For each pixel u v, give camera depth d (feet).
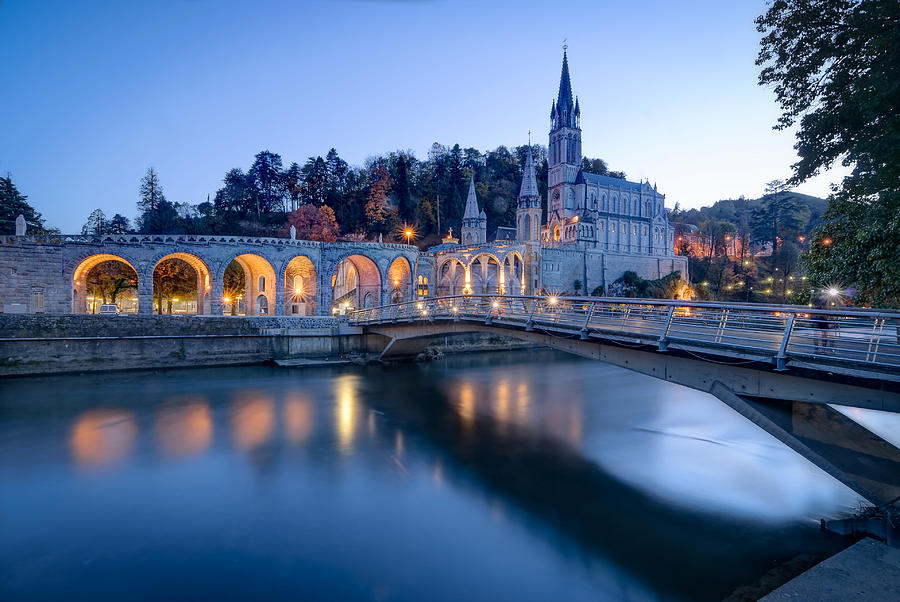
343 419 83.87
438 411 89.97
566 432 75.77
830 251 56.08
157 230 343.05
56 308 133.28
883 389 34.81
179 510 49.08
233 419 82.17
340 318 148.87
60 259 133.69
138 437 71.61
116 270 196.75
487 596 35.27
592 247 339.98
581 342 67.31
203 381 111.65
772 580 35.68
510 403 96.68
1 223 216.54
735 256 421.59
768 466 59.82
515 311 86.58
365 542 42.96
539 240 297.12
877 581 32.40
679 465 60.64
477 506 49.78
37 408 86.28
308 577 37.73
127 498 51.75
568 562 39.37
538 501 50.72
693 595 34.27
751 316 45.98
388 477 57.67
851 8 45.44
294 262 179.63
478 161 497.87
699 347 47.93
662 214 414.82
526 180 312.50
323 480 56.80
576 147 396.78
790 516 46.34
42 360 111.75
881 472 38.73
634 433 75.00
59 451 65.41
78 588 36.35
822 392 39.60
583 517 46.96
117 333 119.34
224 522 46.60
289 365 128.88
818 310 38.47
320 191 409.08
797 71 49.32
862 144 45.47
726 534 43.04
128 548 41.93
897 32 40.81
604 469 59.62
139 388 103.35
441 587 36.40
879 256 47.16
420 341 138.51
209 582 37.11
